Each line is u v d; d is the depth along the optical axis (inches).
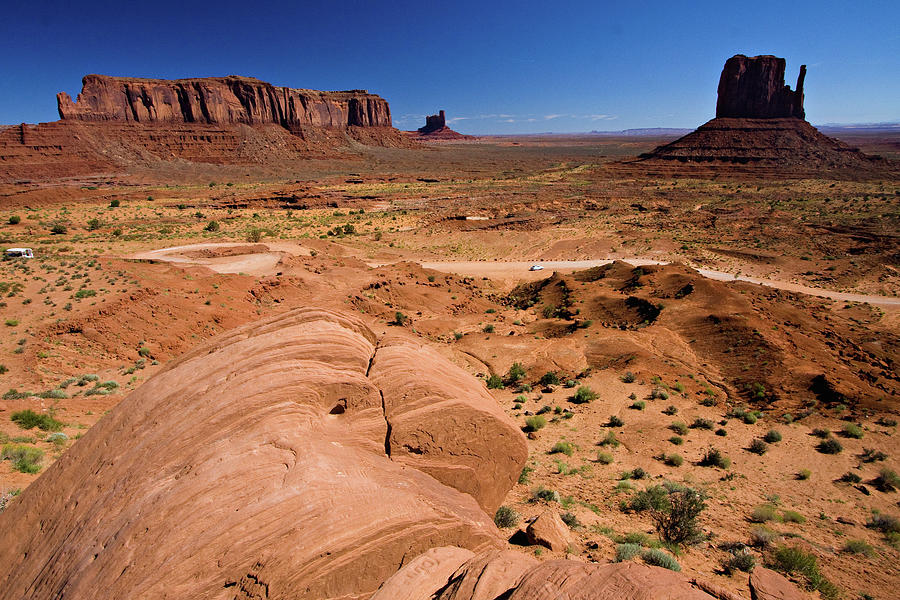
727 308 1631.4
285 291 1784.0
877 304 2150.6
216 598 209.6
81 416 738.2
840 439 903.7
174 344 1249.4
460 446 327.3
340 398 307.3
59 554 241.8
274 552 219.8
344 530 235.1
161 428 275.7
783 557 495.5
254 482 242.2
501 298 2278.5
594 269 2450.8
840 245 3144.7
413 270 2341.3
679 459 792.9
